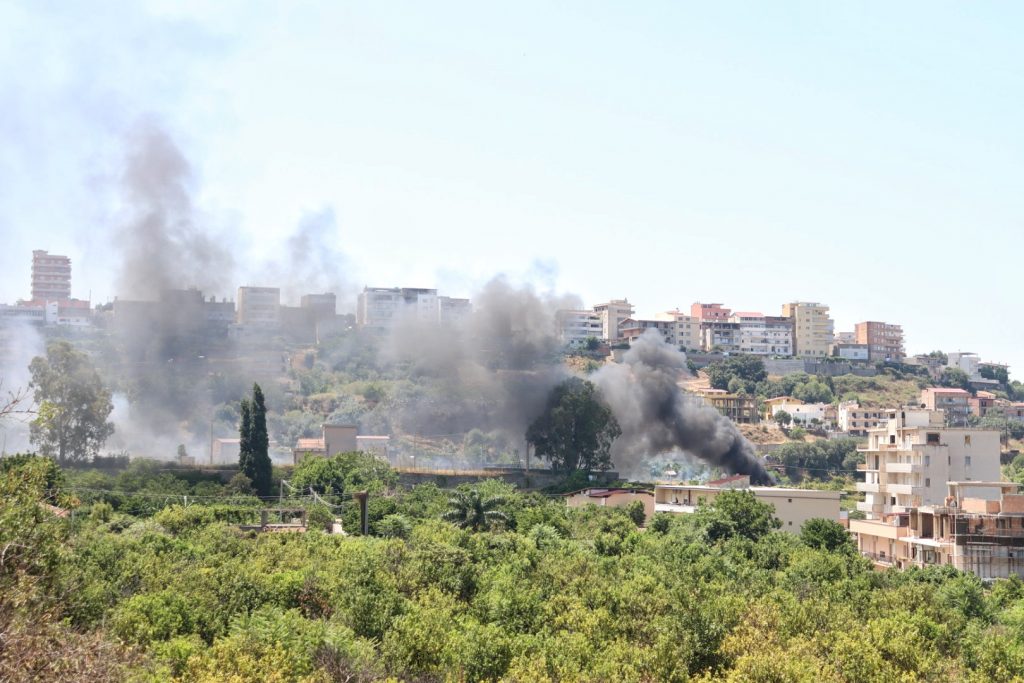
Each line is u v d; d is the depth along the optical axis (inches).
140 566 4534.9
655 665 3818.9
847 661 3865.7
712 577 5270.7
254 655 3523.6
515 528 6697.8
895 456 7377.0
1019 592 5206.7
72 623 3307.1
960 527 5812.0
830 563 5556.1
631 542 6314.0
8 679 2143.2
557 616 4333.2
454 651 3789.4
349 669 3511.3
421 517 6953.7
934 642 4173.2
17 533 2534.5
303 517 7071.9
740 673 3661.4
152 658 3299.7
